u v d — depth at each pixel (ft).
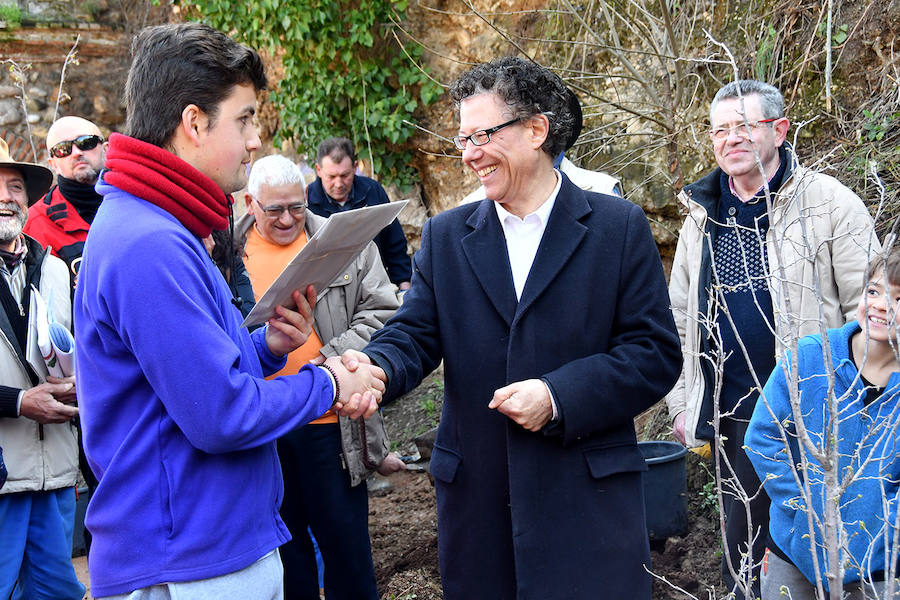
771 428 7.91
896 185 13.75
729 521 10.44
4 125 27.12
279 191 11.31
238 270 10.70
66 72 27.73
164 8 27.14
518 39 20.62
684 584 12.01
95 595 5.98
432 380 21.30
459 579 7.85
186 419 5.63
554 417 7.11
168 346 5.58
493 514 7.68
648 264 7.64
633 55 18.24
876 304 7.24
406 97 21.88
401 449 18.98
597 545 7.39
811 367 7.73
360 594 11.53
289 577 11.44
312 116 22.39
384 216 6.90
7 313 11.02
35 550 11.10
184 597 5.79
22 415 10.50
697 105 17.33
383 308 11.84
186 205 6.00
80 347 6.07
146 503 5.85
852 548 7.34
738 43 16.97
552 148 7.79
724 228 10.77
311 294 7.16
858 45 15.15
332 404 6.80
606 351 7.64
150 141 6.09
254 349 6.86
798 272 10.02
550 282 7.52
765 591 8.32
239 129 6.27
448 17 21.65
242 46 6.34
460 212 8.25
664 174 16.20
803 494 6.16
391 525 15.33
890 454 7.21
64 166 13.14
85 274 5.96
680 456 12.70
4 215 10.92
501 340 7.66
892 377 7.27
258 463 6.29
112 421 6.00
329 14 21.08
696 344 10.86
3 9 26.58
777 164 10.47
